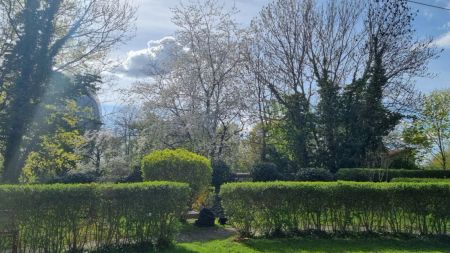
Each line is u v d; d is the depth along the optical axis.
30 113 15.08
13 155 15.23
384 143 26.31
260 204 10.55
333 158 25.06
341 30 26.59
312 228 10.67
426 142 30.83
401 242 10.05
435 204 10.74
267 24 26.75
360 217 10.73
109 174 22.00
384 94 25.66
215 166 19.69
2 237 7.88
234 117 23.38
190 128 21.73
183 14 23.45
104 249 8.42
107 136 25.70
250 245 9.63
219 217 12.86
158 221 8.88
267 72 26.58
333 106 25.56
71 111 17.28
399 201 10.77
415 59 25.67
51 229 8.08
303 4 26.72
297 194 10.60
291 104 26.34
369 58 26.06
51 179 17.08
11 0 16.17
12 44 15.93
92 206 8.39
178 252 8.52
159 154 13.07
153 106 22.64
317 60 26.89
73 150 19.77
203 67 23.06
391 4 25.58
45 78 15.62
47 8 15.76
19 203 7.93
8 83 15.48
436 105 32.28
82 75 16.88
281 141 27.02
